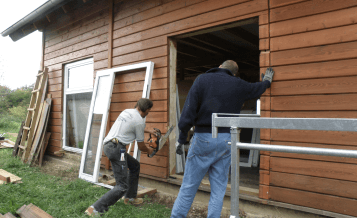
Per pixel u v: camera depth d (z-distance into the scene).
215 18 3.19
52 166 5.45
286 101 2.61
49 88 6.38
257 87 2.31
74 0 5.39
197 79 2.15
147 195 3.54
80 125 5.50
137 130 2.86
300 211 2.52
